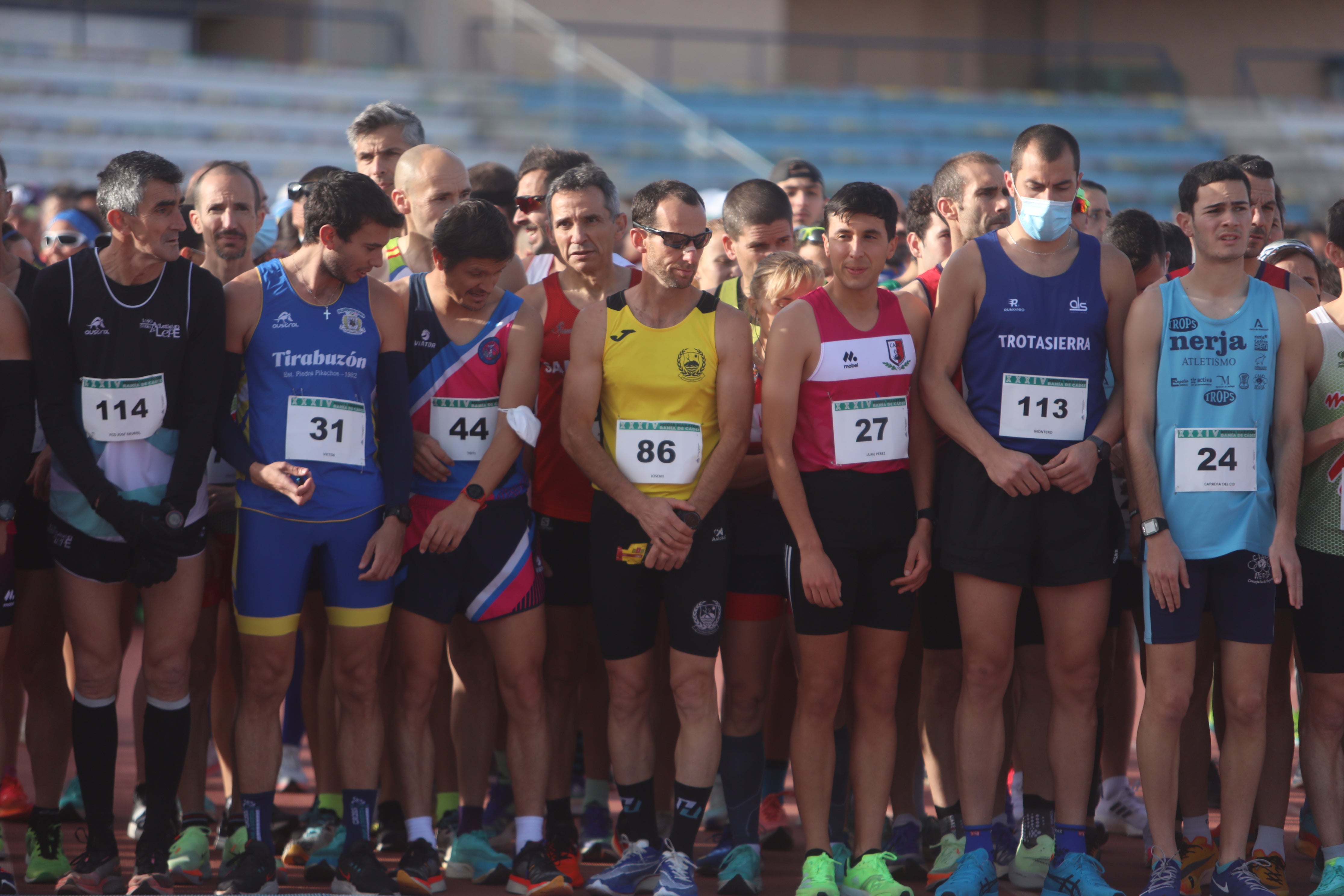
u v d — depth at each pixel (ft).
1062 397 47.57
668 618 48.91
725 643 51.42
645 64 272.51
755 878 48.96
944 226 61.05
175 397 46.29
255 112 213.87
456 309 49.80
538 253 63.36
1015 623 48.47
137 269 45.57
